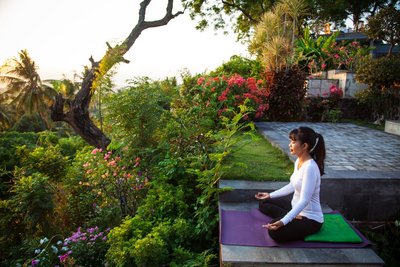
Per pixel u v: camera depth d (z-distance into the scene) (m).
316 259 2.40
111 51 11.58
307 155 2.69
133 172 5.62
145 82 6.40
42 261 4.50
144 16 16.61
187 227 3.62
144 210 4.18
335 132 7.41
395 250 3.42
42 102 27.48
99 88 10.52
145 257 3.10
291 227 2.59
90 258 4.46
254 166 4.50
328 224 2.91
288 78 9.14
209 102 7.56
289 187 3.06
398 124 7.04
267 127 7.85
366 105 9.86
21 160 8.84
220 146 4.86
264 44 9.79
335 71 11.54
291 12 9.59
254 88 8.62
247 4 19.98
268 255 2.46
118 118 6.11
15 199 5.98
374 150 5.44
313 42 13.82
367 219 3.74
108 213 5.40
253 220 3.08
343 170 4.08
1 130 26.14
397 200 3.70
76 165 7.09
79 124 13.28
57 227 6.18
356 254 2.48
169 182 4.88
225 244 2.62
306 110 9.58
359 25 20.33
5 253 5.74
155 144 6.07
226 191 3.70
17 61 26.88
